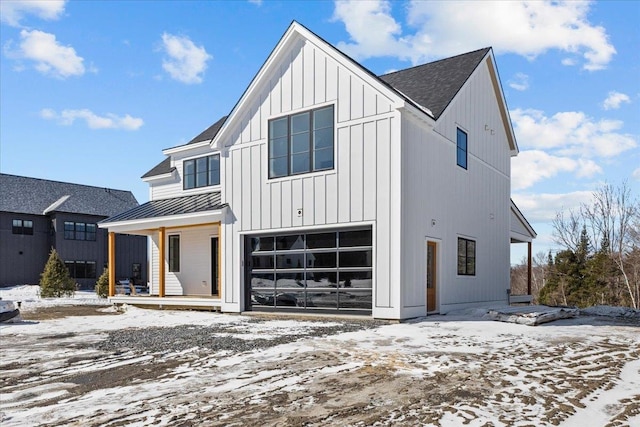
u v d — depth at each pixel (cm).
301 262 1265
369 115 1145
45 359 702
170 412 437
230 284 1402
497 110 1734
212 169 1847
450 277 1325
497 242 1688
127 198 4144
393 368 588
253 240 1379
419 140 1192
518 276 4912
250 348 745
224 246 1426
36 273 3556
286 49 1311
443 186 1309
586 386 498
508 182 1822
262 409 437
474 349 708
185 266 1883
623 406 434
